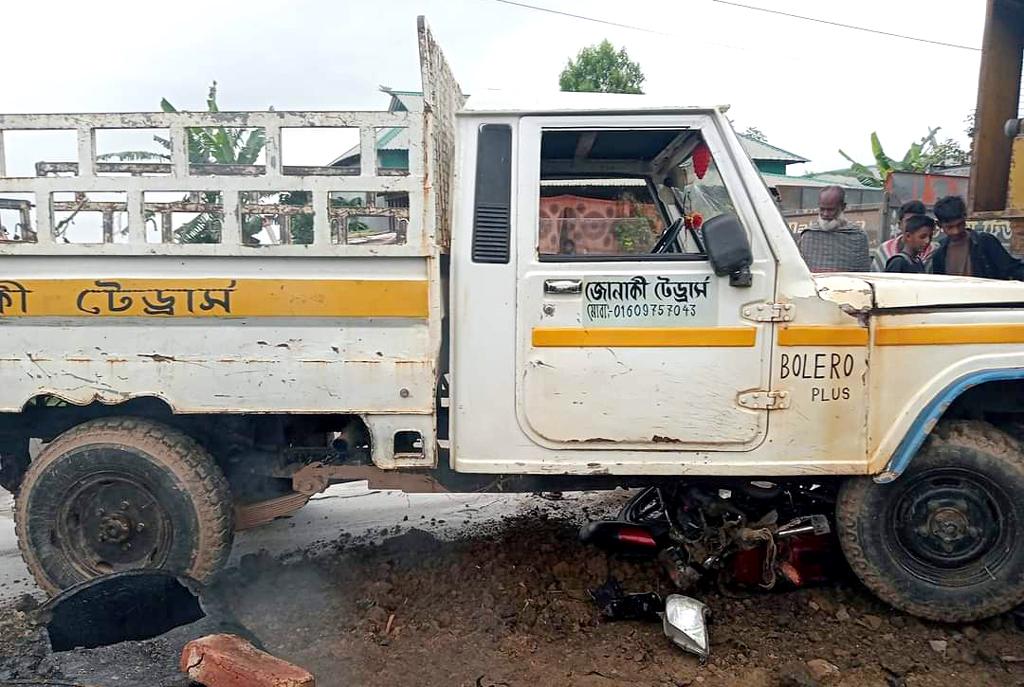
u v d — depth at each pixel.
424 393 3.26
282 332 3.25
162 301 3.25
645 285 3.18
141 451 3.34
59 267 3.26
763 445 3.22
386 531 4.61
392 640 3.23
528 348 3.23
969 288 3.23
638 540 3.88
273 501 3.63
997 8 5.79
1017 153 5.56
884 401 3.21
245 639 2.96
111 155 3.96
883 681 2.94
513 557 3.98
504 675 2.97
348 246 3.19
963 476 3.26
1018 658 3.08
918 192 10.99
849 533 3.33
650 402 3.22
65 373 3.29
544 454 3.28
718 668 3.02
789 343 3.17
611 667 3.02
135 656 2.84
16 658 2.92
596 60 22.70
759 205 3.19
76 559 3.46
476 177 3.23
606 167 3.71
